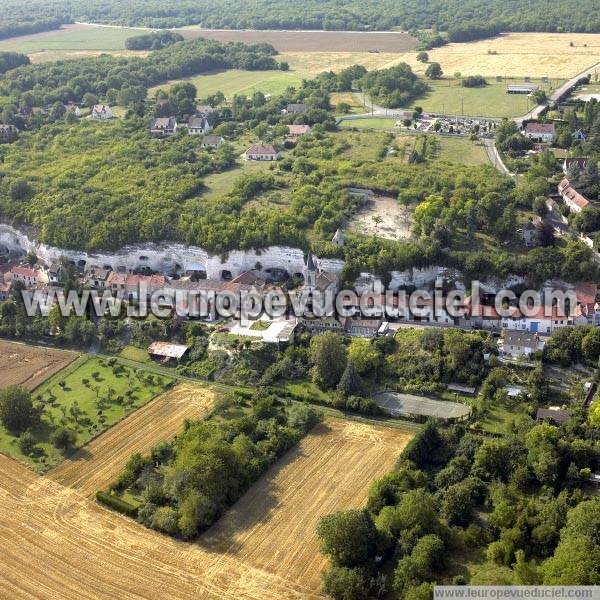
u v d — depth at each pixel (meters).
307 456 192.25
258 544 164.25
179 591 152.88
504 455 180.75
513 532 157.00
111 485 182.75
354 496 177.00
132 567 159.50
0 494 183.00
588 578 141.25
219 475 176.12
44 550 165.25
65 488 184.38
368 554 156.00
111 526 171.38
